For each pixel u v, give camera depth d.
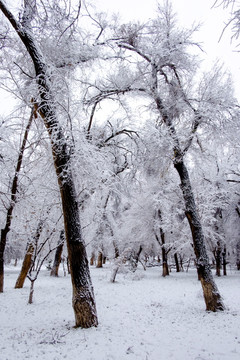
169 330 5.79
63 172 6.14
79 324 5.87
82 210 10.73
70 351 4.54
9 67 6.88
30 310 7.93
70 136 5.96
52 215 10.27
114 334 5.42
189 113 8.65
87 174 6.72
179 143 8.16
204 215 15.51
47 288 12.37
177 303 9.27
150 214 22.00
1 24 6.29
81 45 7.37
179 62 8.69
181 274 22.80
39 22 6.09
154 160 8.87
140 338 5.21
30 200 9.39
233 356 4.21
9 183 10.16
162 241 21.22
